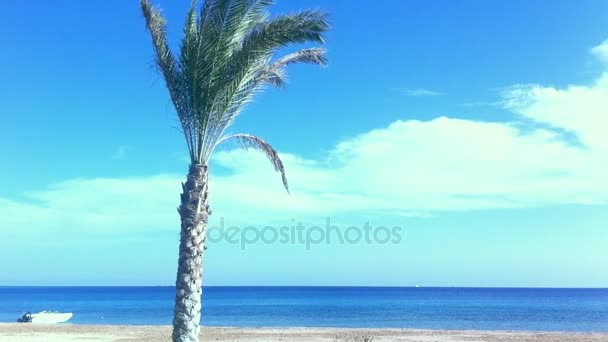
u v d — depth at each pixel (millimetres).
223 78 11766
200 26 11734
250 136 13516
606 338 29125
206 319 50188
